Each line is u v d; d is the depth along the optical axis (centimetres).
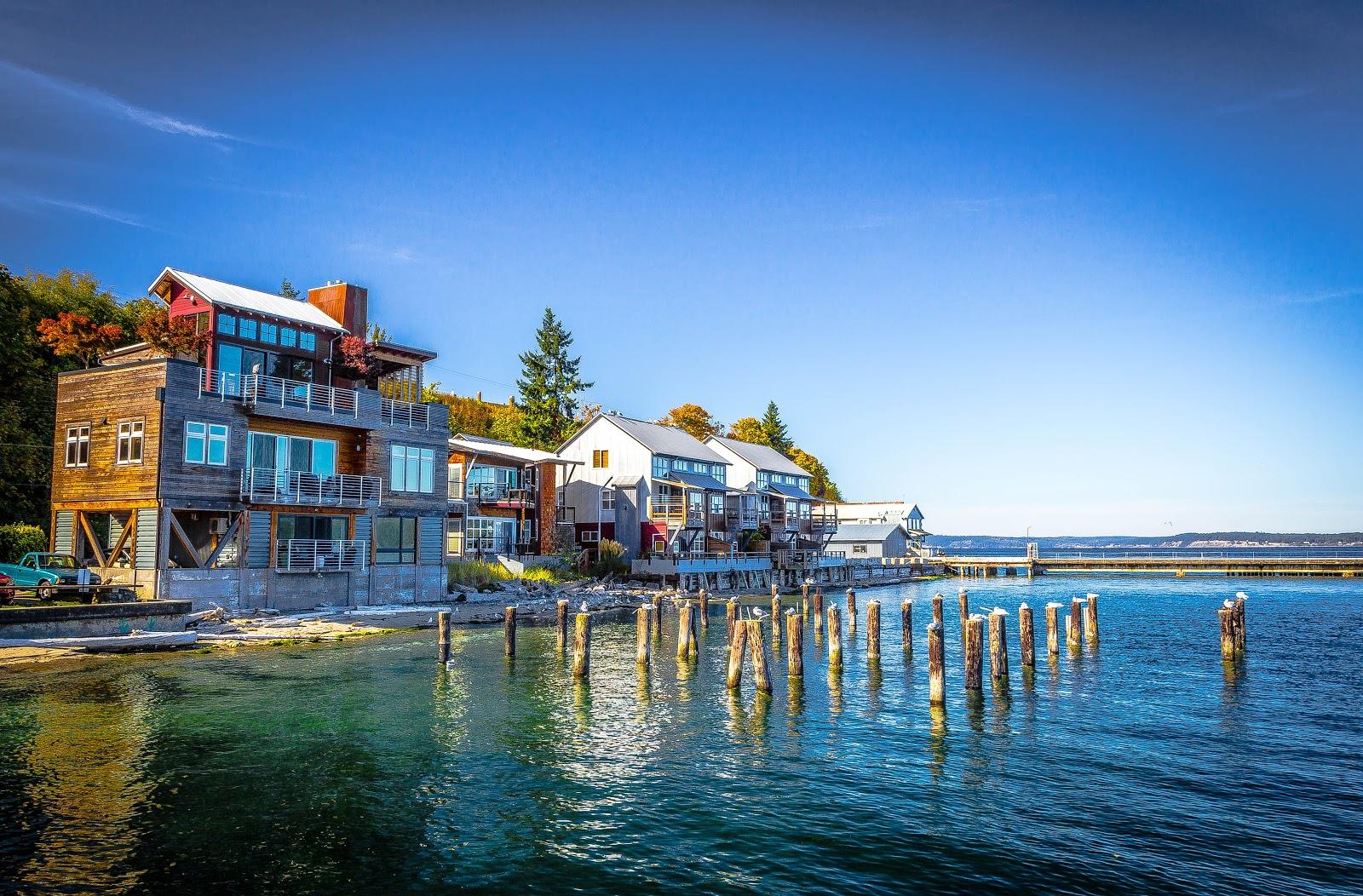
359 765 1759
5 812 1448
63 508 3784
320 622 3734
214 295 3878
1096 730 2133
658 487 7400
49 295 5359
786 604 6094
